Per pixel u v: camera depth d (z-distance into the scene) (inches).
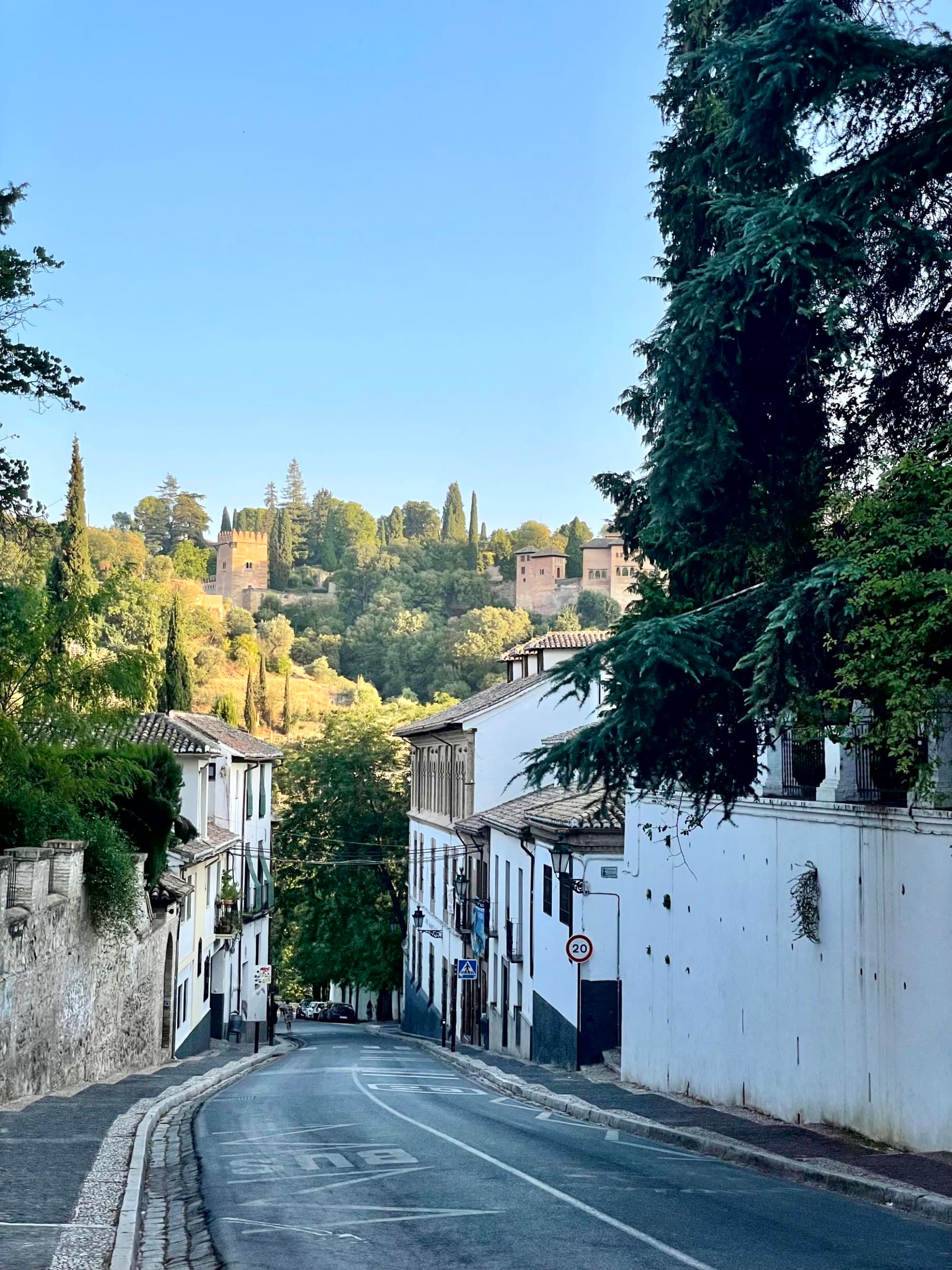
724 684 551.2
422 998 2126.0
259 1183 458.0
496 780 1723.7
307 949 2421.3
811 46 490.9
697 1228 374.0
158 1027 1208.2
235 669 6653.5
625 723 543.5
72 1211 364.5
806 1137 581.6
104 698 972.6
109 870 878.4
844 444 602.2
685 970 821.2
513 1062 1256.2
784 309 525.3
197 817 1582.2
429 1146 573.0
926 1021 524.1
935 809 518.6
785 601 491.8
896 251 527.2
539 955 1252.5
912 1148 532.1
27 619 908.0
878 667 456.4
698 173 661.9
